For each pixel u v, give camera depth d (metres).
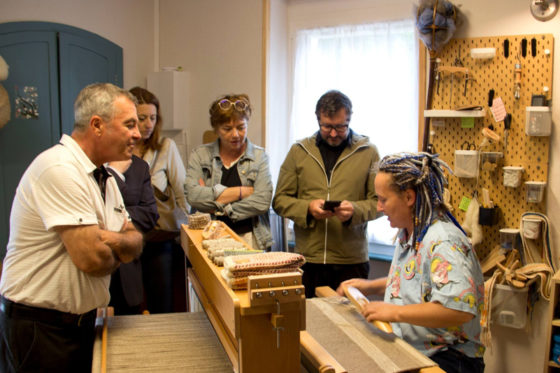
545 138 2.46
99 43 3.53
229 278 1.08
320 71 3.57
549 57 2.45
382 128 3.37
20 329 1.49
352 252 2.53
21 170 3.13
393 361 1.20
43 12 3.19
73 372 1.56
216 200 2.48
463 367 1.38
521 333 2.51
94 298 1.55
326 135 2.49
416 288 1.42
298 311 1.05
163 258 2.87
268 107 3.56
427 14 2.56
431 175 1.42
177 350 1.32
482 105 2.61
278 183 2.72
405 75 3.29
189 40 3.89
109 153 1.54
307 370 1.22
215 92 3.78
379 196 1.48
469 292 1.27
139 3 3.90
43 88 3.21
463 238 1.37
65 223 1.39
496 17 2.56
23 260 1.48
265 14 3.47
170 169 2.85
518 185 2.51
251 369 1.03
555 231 2.48
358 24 3.42
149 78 3.88
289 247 3.73
